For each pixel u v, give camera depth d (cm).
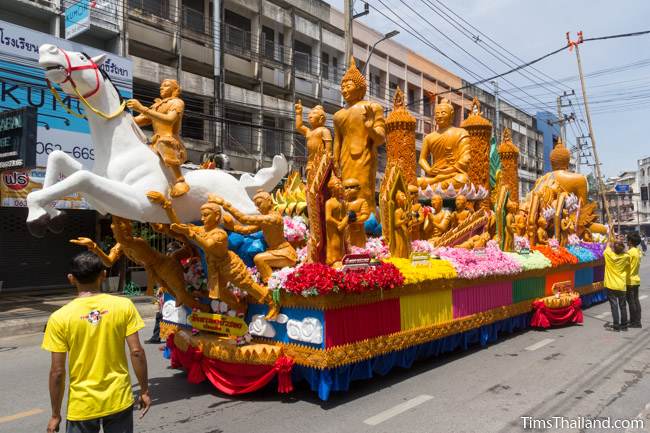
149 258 545
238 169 1961
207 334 556
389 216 625
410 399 510
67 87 505
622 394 529
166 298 646
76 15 1375
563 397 519
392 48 2802
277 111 2105
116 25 1520
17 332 948
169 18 1727
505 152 1198
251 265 550
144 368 305
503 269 763
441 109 917
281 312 507
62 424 468
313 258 518
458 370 621
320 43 2342
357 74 711
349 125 704
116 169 516
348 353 489
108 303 299
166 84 575
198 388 557
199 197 560
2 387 595
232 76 1977
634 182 6881
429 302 628
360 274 501
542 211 1024
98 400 283
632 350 729
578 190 1259
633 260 903
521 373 607
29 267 1382
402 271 569
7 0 1315
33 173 1191
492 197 1006
